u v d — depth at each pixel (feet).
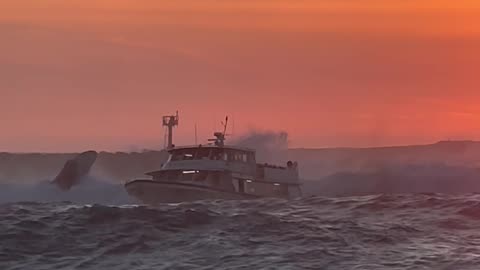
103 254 201.87
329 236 224.12
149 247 209.77
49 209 277.44
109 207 259.39
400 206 297.53
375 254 198.70
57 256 199.72
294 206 305.12
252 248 206.90
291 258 193.98
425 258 192.44
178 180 499.51
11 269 186.70
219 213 264.31
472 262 186.91
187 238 220.84
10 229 228.84
